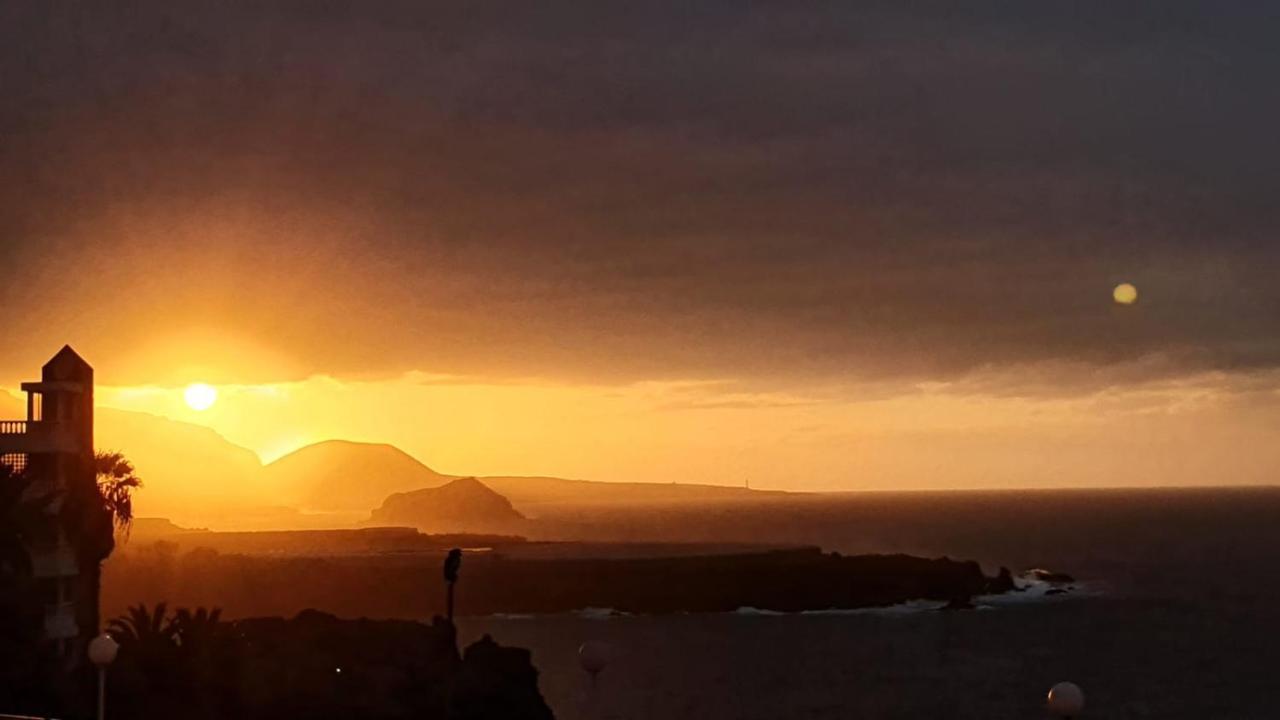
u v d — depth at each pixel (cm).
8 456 5425
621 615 14438
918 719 8575
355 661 6178
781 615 14388
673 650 11662
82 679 4944
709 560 15925
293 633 6512
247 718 5288
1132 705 9125
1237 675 10244
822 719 8550
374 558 17188
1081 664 10812
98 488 5581
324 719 5444
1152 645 11881
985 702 9212
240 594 14038
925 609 14800
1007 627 13262
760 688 9706
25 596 5041
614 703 9031
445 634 7019
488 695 6512
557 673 10325
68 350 5775
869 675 10256
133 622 5319
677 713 8681
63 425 5606
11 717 3297
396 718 5641
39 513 5212
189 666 5216
